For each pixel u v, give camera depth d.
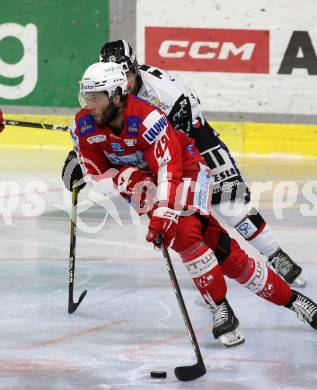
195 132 12.41
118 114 9.94
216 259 10.13
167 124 9.97
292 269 12.98
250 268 10.31
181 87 12.18
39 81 25.06
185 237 9.96
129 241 15.62
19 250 14.88
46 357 10.01
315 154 24.39
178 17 24.30
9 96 25.17
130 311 11.79
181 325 11.22
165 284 13.10
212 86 24.45
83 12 24.80
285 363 9.86
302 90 24.27
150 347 10.38
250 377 9.41
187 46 24.38
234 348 10.36
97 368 9.67
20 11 24.83
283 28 24.08
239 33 24.14
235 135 24.61
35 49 24.98
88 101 9.85
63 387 9.09
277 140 24.50
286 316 11.66
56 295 12.44
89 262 14.22
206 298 10.24
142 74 11.88
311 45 24.12
